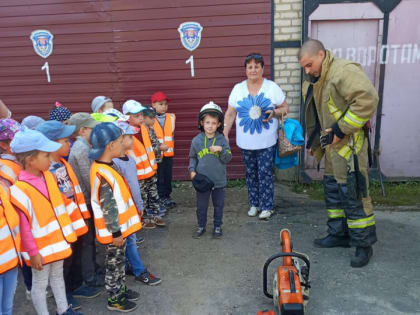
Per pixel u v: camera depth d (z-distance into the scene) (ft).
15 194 8.56
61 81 20.21
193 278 12.07
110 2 19.08
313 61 11.67
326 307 10.43
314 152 13.52
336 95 11.57
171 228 15.70
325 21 18.07
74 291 11.42
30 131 8.76
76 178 10.59
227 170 20.67
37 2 19.25
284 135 15.23
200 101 19.98
